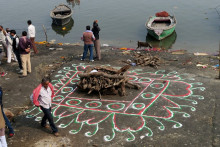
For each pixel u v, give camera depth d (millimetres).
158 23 19234
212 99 7285
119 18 22781
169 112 6742
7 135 6148
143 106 7125
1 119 5180
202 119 6340
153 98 7551
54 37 18672
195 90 7898
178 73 9484
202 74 9328
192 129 5969
